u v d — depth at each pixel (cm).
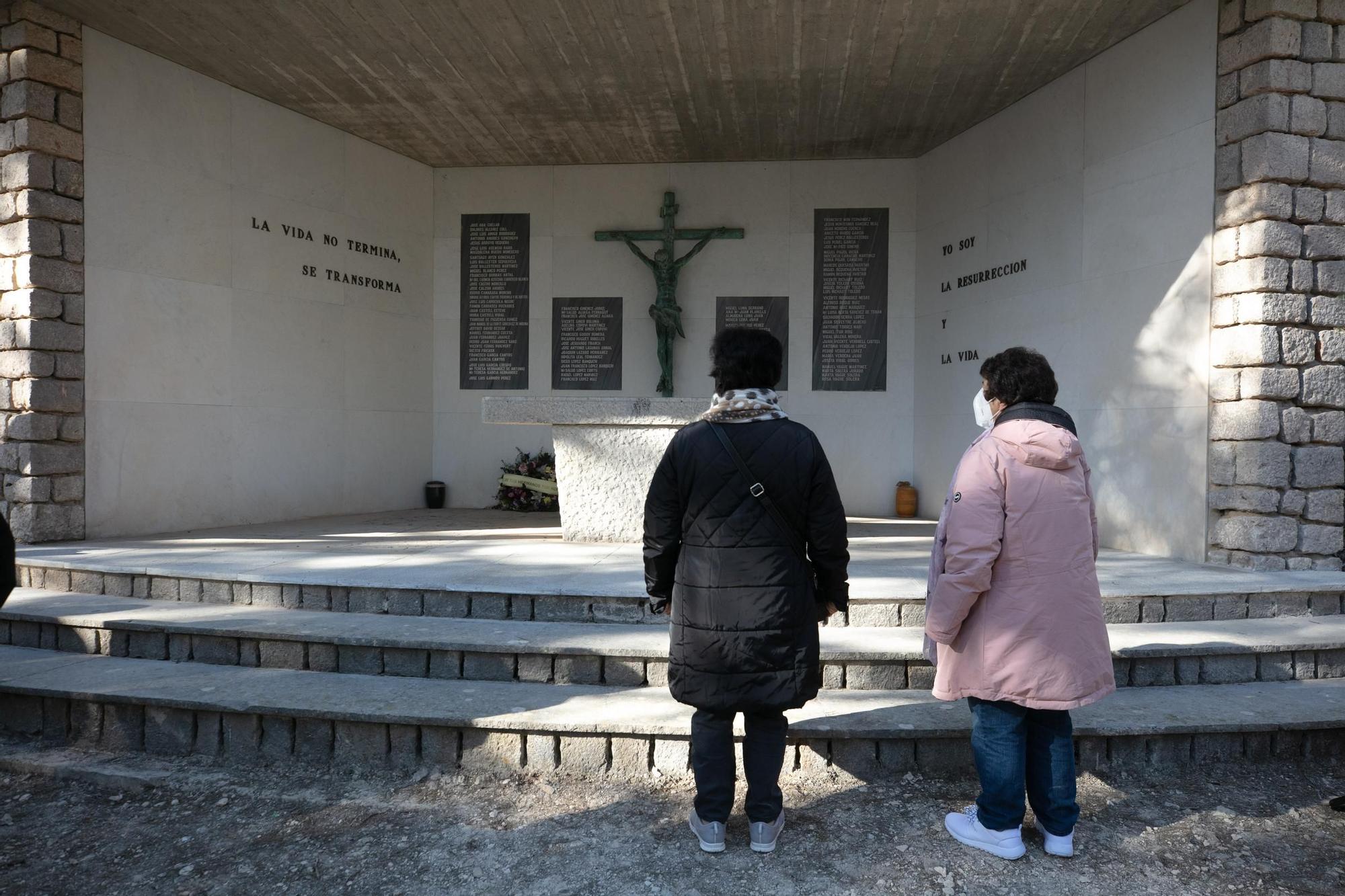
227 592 441
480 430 907
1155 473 557
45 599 454
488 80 687
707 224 884
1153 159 560
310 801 298
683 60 649
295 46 628
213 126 685
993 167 734
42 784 317
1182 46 536
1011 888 241
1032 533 242
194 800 300
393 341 860
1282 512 487
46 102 571
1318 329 489
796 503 244
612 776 311
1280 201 481
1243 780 309
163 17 585
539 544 573
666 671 351
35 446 571
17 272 571
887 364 859
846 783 305
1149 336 562
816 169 868
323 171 782
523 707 325
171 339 657
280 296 743
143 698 337
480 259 905
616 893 239
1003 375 260
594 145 837
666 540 254
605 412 562
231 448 705
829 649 355
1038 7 552
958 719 314
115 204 616
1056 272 654
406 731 321
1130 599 412
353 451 819
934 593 250
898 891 239
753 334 257
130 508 632
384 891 242
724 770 255
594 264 896
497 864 256
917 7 562
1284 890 241
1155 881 245
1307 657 373
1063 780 253
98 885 247
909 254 854
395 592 415
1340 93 482
